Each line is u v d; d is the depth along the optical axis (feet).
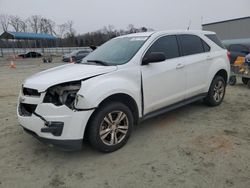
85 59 16.44
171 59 16.03
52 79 12.32
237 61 32.14
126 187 10.38
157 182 10.61
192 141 14.25
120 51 15.30
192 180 10.64
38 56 145.48
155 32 16.14
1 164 12.45
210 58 18.70
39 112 11.87
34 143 14.62
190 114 18.84
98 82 12.33
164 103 15.74
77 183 10.79
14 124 17.81
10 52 171.63
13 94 28.63
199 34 18.63
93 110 11.93
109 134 13.10
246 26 79.61
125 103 14.11
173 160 12.26
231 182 10.42
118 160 12.46
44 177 11.30
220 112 19.22
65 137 11.60
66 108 11.55
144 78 14.30
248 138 14.49
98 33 204.85
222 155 12.57
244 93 26.50
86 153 13.25
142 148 13.60
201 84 18.33
